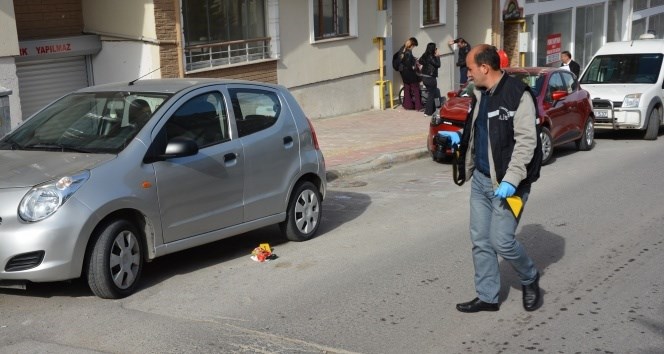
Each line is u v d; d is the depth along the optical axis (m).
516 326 5.65
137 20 13.52
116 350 5.23
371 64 19.31
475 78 5.50
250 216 7.36
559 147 15.00
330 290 6.48
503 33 24.86
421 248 7.75
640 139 16.12
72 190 5.89
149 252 6.46
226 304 6.14
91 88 7.47
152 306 6.09
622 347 5.25
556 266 7.09
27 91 13.12
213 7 14.84
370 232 8.47
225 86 7.37
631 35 32.75
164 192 6.47
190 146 6.48
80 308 6.04
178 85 7.18
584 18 29.31
